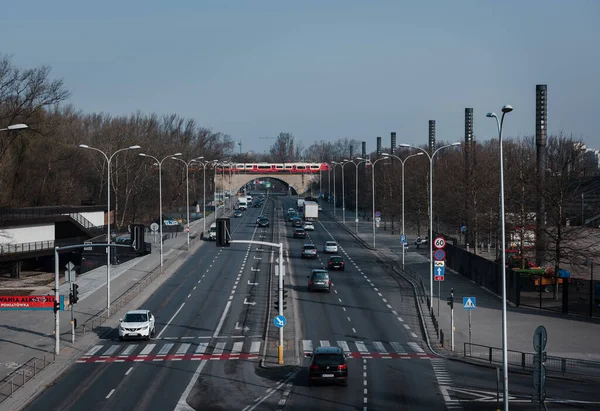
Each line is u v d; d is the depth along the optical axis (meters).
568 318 69.50
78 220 119.62
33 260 114.88
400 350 56.47
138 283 93.31
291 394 42.94
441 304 77.81
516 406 39.34
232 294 84.75
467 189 114.56
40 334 63.34
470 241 133.88
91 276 100.88
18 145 119.12
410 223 172.25
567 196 82.31
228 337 61.72
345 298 82.06
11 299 75.25
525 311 73.50
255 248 135.00
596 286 72.25
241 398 42.03
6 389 44.09
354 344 58.69
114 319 70.44
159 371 49.47
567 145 140.88
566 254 78.38
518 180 91.75
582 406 39.09
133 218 165.12
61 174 151.62
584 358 52.34
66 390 44.25
